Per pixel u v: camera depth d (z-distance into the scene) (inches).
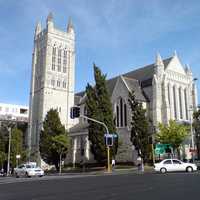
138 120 2696.9
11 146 3784.5
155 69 3452.3
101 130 2536.9
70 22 4680.1
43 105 4106.8
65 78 4382.4
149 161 2770.7
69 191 839.7
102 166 2874.0
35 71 4490.7
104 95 2630.4
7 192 888.3
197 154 3031.5
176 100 3491.6
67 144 3161.9
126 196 685.9
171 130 2861.7
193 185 884.6
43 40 4426.7
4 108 6382.9
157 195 690.2
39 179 1544.0
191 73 3740.2
